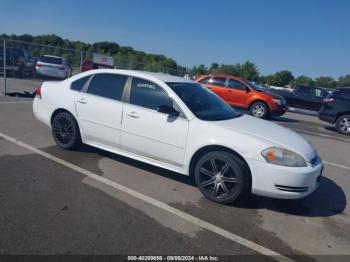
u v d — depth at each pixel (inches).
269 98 505.0
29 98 442.3
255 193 151.1
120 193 157.4
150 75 186.7
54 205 138.6
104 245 114.0
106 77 197.6
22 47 658.8
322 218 154.8
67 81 213.8
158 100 175.8
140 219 134.4
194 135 160.7
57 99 211.0
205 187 160.1
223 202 155.3
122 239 118.6
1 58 625.6
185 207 150.2
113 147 192.7
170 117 167.8
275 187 146.3
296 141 159.9
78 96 202.1
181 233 127.4
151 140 173.8
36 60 717.3
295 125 488.7
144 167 196.4
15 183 156.3
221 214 147.0
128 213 138.4
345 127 439.5
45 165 183.8
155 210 143.8
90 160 198.8
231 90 524.7
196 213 145.5
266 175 145.8
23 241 111.6
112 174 180.2
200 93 191.8
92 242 115.0
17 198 141.3
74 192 153.1
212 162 156.1
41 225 122.3
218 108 186.1
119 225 127.9
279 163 145.1
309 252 124.4
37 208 134.6
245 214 149.3
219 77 538.9
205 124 160.2
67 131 208.8
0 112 318.7
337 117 445.7
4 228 117.9
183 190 169.3
